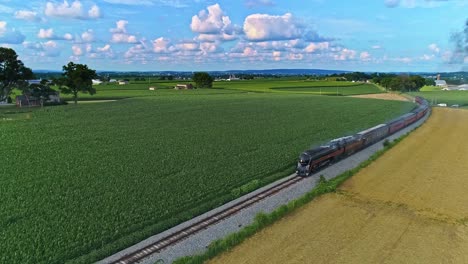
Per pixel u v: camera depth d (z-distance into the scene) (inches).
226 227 975.0
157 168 1492.4
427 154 1781.5
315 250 827.4
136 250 852.6
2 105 3966.5
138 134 2242.9
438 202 1134.4
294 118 3097.9
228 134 2268.7
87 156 1672.0
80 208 1075.3
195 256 788.6
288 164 1601.9
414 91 7313.0
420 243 861.2
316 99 5167.3
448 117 3326.8
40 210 1058.1
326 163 1581.0
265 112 3486.7
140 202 1133.1
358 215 1029.2
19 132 2240.4
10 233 911.7
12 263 784.3
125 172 1434.5
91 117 2962.6
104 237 906.1
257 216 982.4
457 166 1555.1
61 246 863.1
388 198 1167.6
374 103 4692.4
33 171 1428.4
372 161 1641.2
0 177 1349.7
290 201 1158.3
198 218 1035.9
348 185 1301.7
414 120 2970.0
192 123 2719.0
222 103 4325.8
